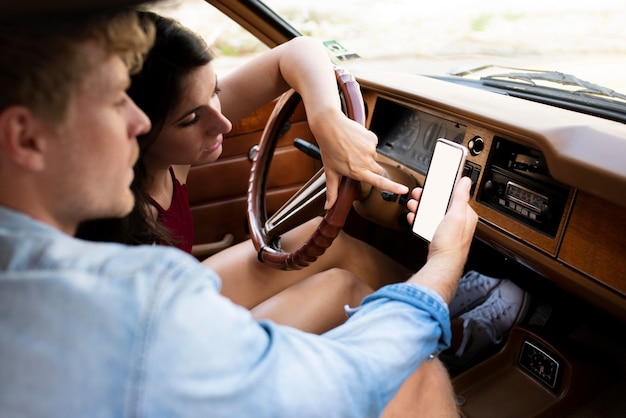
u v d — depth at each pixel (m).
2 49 0.43
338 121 1.03
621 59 1.47
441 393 0.99
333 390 0.53
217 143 1.09
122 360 0.42
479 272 1.82
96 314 0.42
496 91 1.47
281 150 1.83
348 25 2.00
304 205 1.22
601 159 1.00
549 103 1.32
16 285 0.42
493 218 1.29
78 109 0.47
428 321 0.67
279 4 1.69
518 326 1.49
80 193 0.49
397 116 1.63
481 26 1.85
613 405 1.43
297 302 1.29
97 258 0.45
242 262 1.40
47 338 0.41
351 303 1.34
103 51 0.48
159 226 1.03
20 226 0.45
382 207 1.42
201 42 0.92
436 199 1.07
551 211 1.17
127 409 0.42
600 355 1.52
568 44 1.58
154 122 0.91
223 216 1.83
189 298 0.46
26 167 0.45
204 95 0.96
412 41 1.91
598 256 1.07
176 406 0.44
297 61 1.17
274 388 0.49
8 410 0.41
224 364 0.46
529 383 1.47
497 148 1.27
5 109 0.43
